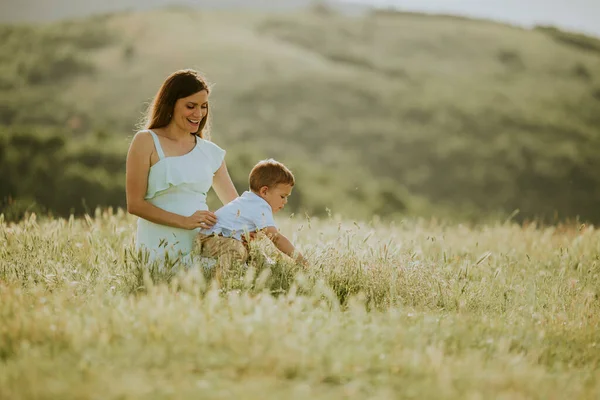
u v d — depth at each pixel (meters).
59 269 4.90
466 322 4.02
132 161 5.23
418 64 77.88
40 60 71.62
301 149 58.47
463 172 55.56
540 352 3.72
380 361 3.29
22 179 32.69
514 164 56.50
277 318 3.61
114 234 6.08
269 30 87.56
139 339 3.36
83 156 34.34
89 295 4.36
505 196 53.28
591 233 7.44
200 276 4.29
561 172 55.78
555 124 63.12
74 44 76.50
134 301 4.01
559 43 86.81
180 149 5.39
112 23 83.69
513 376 3.16
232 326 3.49
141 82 67.94
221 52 74.69
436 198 53.25
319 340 3.42
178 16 89.94
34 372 2.86
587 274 5.84
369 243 5.89
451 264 5.80
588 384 3.30
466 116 63.06
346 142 59.47
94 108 62.88
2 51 74.69
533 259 6.52
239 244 5.08
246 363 3.13
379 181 53.47
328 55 79.94
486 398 2.92
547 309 4.89
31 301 4.11
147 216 5.18
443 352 3.51
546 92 71.56
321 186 43.59
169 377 3.00
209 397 2.76
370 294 4.73
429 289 4.87
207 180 5.46
